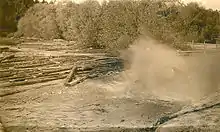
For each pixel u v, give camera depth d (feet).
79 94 17.63
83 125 13.48
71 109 15.29
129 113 14.97
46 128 13.24
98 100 16.90
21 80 19.79
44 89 18.54
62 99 16.79
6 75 20.30
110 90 18.20
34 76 20.65
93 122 13.97
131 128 13.20
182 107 15.64
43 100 16.70
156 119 14.21
